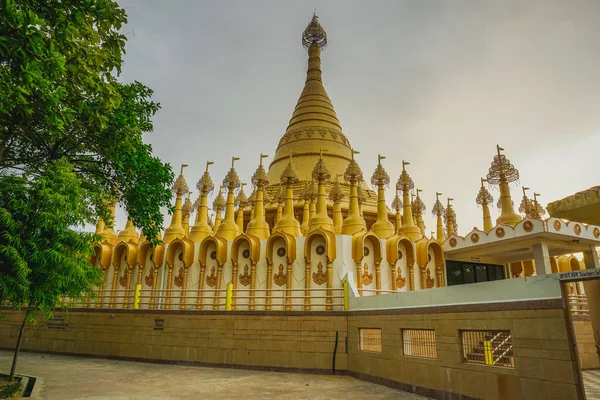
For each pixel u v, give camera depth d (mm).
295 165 44062
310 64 54406
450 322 14250
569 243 23000
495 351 13773
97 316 26953
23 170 17000
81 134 17750
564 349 10594
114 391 15422
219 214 40656
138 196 20203
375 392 15711
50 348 27891
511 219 26594
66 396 14438
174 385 16891
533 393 11148
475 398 12875
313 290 23188
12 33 11414
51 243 14492
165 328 24453
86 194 17734
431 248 28672
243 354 22062
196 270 28812
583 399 10164
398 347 16641
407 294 16734
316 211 29656
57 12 12789
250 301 26391
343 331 20688
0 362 23281
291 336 21406
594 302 10570
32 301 15086
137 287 26844
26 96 13180
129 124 18078
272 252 27125
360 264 25750
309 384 17422
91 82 14773
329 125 47781
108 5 14164
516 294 12133
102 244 32156
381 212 30828
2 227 13805
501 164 28141
